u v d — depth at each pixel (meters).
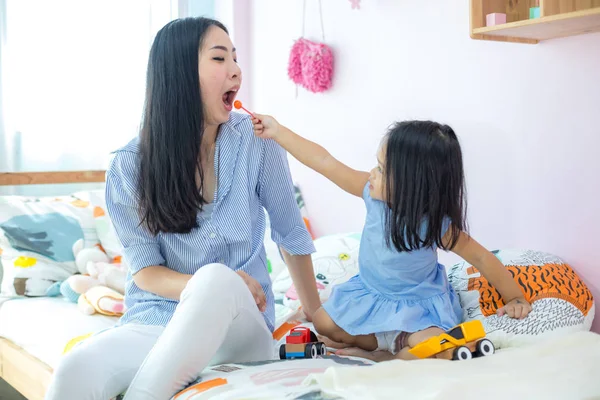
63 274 2.16
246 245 1.50
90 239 2.28
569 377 1.09
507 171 1.91
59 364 1.23
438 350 1.29
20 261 2.12
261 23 2.80
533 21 1.55
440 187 1.44
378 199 1.53
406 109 2.18
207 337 1.19
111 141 2.69
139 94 2.74
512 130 1.88
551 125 1.79
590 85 1.70
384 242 1.51
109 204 1.47
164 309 1.44
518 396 1.00
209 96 1.43
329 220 2.55
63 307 1.97
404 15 2.16
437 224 1.45
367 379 1.07
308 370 1.19
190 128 1.41
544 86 1.80
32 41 2.51
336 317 1.54
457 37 2.00
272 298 1.56
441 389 0.99
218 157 1.49
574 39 1.72
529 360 1.21
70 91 2.60
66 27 2.58
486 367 1.17
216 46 1.44
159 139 1.41
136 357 1.30
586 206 1.74
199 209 1.44
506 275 1.54
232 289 1.23
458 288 1.68
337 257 2.02
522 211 1.88
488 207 1.97
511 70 1.87
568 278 1.66
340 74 2.43
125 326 1.38
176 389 1.18
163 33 1.43
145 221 1.44
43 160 2.55
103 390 1.24
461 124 2.02
